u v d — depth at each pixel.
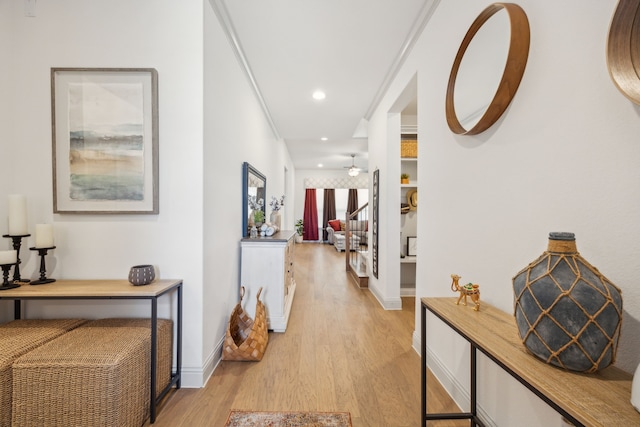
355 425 1.43
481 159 1.41
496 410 1.29
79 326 1.60
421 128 2.14
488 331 0.99
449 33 1.73
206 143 1.79
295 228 10.01
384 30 2.19
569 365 0.71
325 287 4.14
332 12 2.00
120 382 1.23
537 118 1.07
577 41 0.91
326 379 1.83
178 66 1.74
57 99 1.71
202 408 1.55
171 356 1.72
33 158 1.73
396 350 2.22
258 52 2.50
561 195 0.97
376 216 3.62
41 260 1.62
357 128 4.98
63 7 1.73
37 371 1.19
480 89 1.38
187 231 1.75
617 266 0.81
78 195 1.73
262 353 2.11
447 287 1.74
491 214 1.33
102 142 1.72
